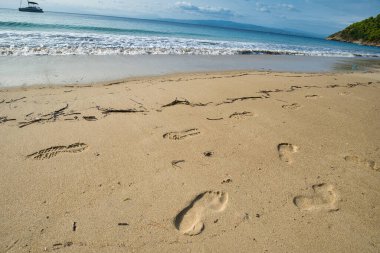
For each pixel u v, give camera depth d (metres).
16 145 2.83
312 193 2.50
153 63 7.76
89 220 2.00
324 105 5.10
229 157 2.96
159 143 3.12
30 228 1.89
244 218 2.13
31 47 7.75
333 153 3.24
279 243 1.94
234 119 3.98
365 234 2.08
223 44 15.15
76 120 3.48
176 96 4.70
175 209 2.17
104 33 14.44
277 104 4.87
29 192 2.21
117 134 3.23
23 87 4.57
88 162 2.67
